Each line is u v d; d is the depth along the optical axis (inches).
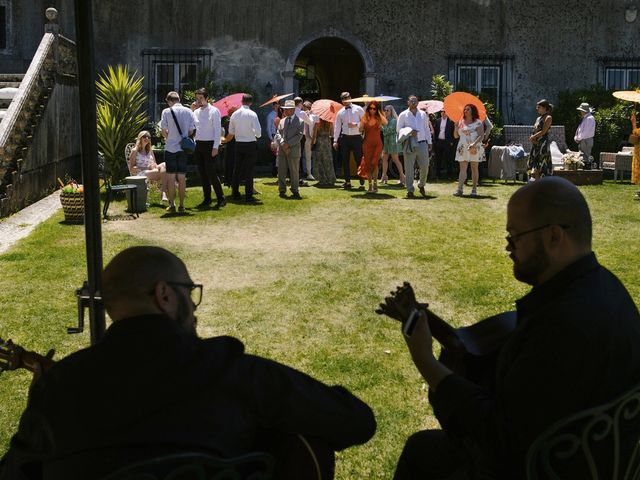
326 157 565.3
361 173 515.5
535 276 83.5
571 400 76.3
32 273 286.5
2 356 87.8
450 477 91.4
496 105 726.5
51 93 504.4
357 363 196.5
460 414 81.8
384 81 719.7
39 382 73.6
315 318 234.8
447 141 607.8
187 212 427.2
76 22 112.8
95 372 70.6
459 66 721.0
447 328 94.5
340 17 711.7
